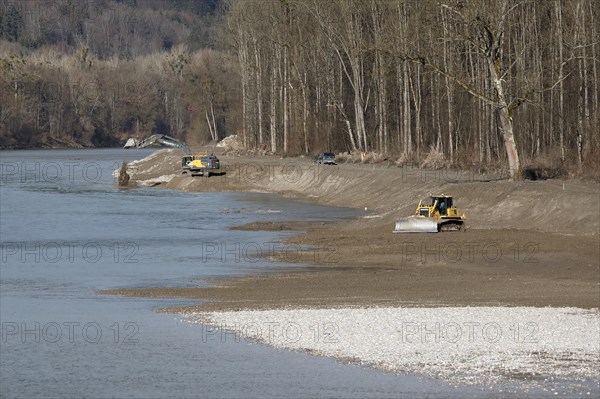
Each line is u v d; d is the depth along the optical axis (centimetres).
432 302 8825
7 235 14938
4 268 11481
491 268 10688
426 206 13475
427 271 10619
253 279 10381
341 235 13638
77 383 6394
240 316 8275
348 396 6028
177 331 7781
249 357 6938
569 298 8962
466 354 6875
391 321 7912
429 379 6322
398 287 9688
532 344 7119
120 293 9662
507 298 9006
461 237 12631
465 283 9869
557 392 6019
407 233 13150
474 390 6081
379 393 6078
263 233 14550
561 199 13462
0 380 6488
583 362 6650
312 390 6169
